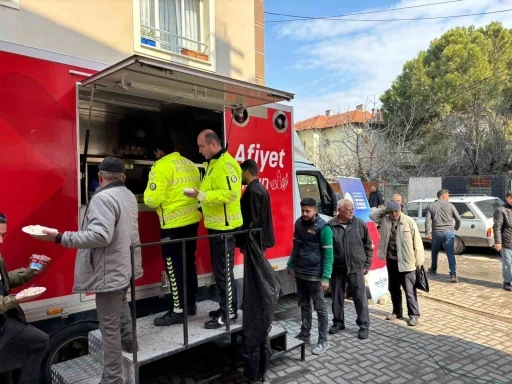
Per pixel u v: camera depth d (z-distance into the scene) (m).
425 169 19.45
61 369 2.92
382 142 18.86
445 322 5.17
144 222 3.72
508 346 4.39
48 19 5.26
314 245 4.19
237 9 7.72
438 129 21.05
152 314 3.69
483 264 8.74
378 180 17.66
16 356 2.79
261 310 3.25
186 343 2.98
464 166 18.66
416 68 25.16
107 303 2.64
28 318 2.90
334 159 20.73
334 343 4.45
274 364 3.91
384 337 4.64
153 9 6.66
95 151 4.35
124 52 6.08
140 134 4.68
